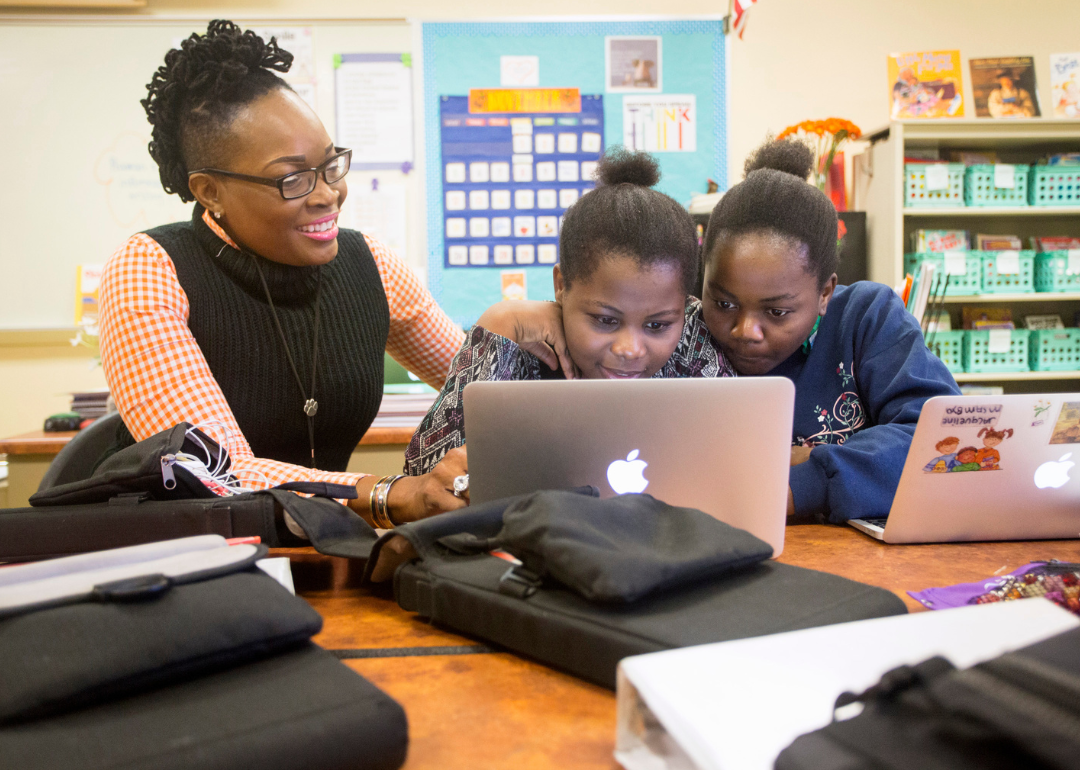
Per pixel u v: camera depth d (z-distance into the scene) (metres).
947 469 0.77
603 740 0.42
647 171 1.01
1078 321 2.92
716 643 0.44
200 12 2.88
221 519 0.71
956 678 0.32
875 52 3.06
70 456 1.32
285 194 1.07
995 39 3.07
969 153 2.86
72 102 2.84
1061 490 0.80
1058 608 0.47
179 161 1.16
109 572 0.49
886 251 2.66
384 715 0.40
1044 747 0.28
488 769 0.40
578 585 0.50
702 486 0.72
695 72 3.03
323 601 0.68
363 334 1.31
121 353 1.05
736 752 0.34
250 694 0.41
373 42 2.94
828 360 1.15
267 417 1.23
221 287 1.17
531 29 2.97
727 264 0.99
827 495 0.90
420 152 2.98
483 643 0.57
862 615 0.51
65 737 0.37
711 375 1.08
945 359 2.74
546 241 3.03
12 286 2.87
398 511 0.85
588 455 0.71
